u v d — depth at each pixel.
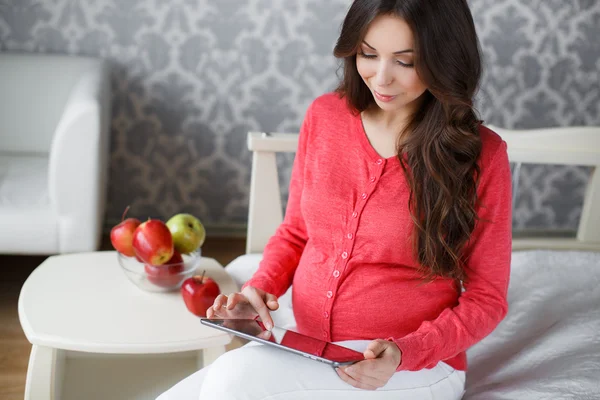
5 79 2.69
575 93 3.19
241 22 2.92
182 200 3.08
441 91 1.08
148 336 1.34
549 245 1.84
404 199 1.16
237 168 3.07
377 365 1.01
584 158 1.75
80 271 1.58
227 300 1.18
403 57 1.08
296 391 1.05
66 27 2.83
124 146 2.98
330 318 1.20
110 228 3.03
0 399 1.85
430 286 1.18
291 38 2.96
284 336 1.08
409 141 1.15
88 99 2.27
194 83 2.96
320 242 1.24
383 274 1.18
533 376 1.34
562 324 1.46
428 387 1.14
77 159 2.23
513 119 3.18
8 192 2.33
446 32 1.05
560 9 3.07
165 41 2.89
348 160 1.23
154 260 1.45
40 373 1.35
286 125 3.06
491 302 1.16
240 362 1.07
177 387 1.18
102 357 1.69
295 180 1.35
